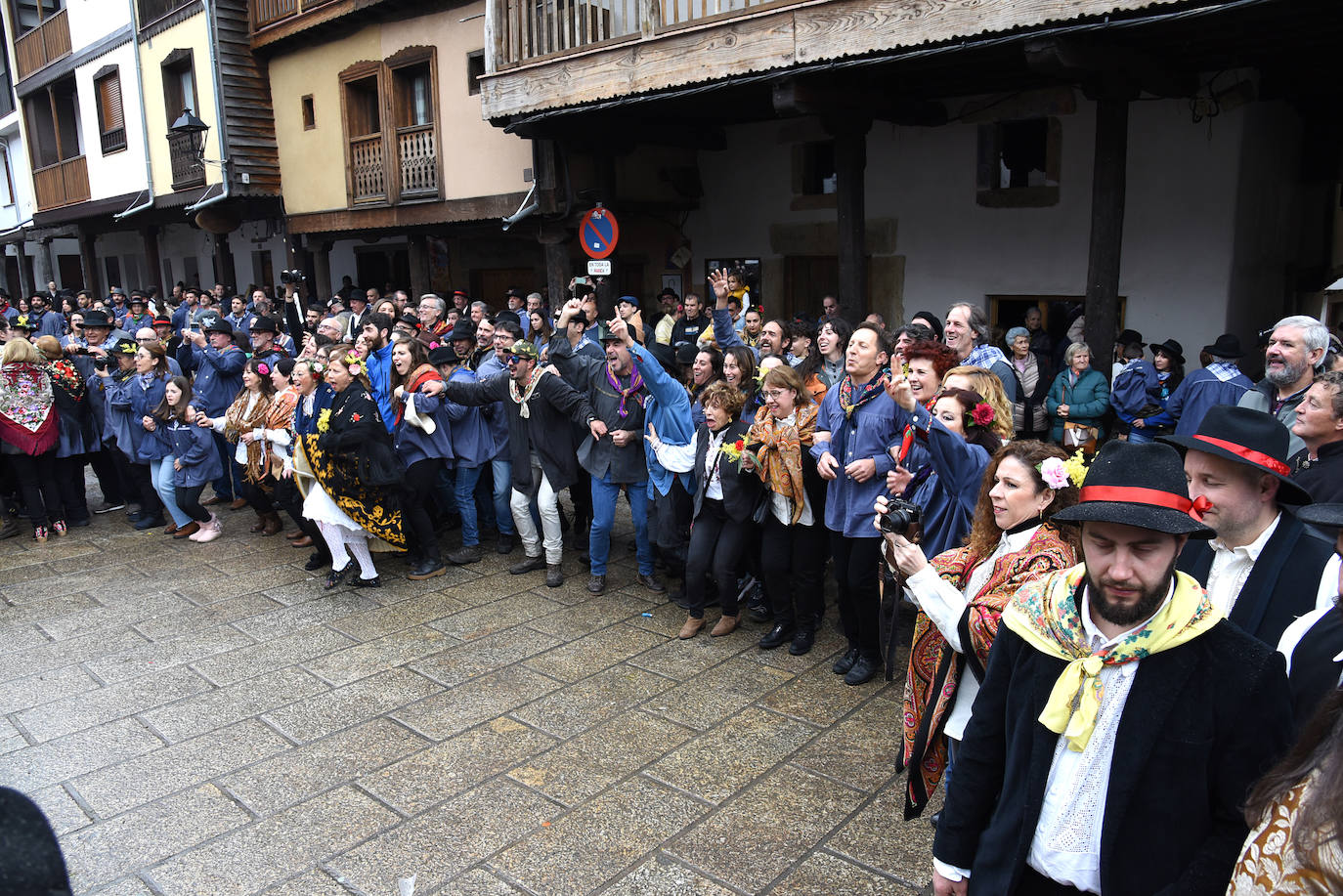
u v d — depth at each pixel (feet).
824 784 12.41
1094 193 22.47
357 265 55.36
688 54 25.62
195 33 49.34
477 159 37.17
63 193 68.28
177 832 11.60
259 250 60.49
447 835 11.40
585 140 32.94
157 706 15.07
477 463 22.04
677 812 11.81
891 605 16.28
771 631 17.26
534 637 17.67
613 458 19.47
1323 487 9.78
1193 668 5.80
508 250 46.70
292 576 21.72
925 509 13.35
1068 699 6.08
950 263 31.73
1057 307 29.78
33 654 17.34
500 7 30.86
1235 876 5.00
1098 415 22.82
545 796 12.22
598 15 29.89
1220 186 26.03
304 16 42.80
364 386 20.03
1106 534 5.82
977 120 30.04
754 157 36.70
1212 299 26.55
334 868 10.81
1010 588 8.12
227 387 26.99
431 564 21.50
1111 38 20.20
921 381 13.43
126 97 57.26
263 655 17.08
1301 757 4.76
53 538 25.46
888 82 27.32
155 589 20.94
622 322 18.15
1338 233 33.58
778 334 20.54
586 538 22.67
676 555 19.36
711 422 16.96
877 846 11.05
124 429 25.22
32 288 88.07
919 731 9.20
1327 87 27.53
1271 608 7.41
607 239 31.32
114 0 56.24
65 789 12.67
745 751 13.29
